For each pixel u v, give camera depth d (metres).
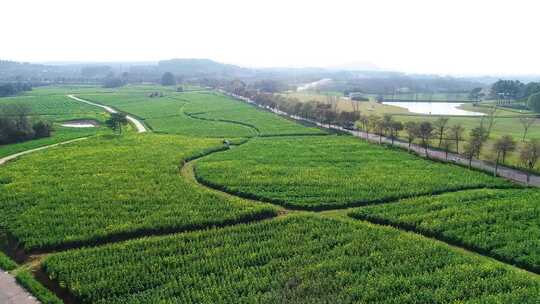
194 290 32.22
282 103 149.25
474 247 40.31
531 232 42.22
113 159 73.56
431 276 33.78
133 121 133.25
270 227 44.12
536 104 153.50
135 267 35.25
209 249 38.69
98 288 32.16
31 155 76.56
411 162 73.06
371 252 38.06
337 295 31.20
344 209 51.44
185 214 47.38
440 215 46.97
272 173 65.19
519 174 66.81
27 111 107.19
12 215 46.69
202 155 81.75
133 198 52.41
